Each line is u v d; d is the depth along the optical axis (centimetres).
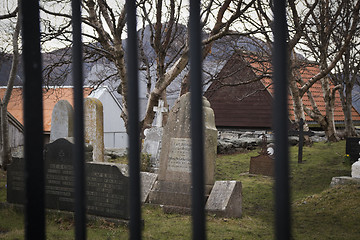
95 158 1499
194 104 145
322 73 2127
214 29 1667
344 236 766
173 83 3588
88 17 1695
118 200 798
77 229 165
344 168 1702
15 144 1778
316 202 1056
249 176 1595
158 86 1909
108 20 1720
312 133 1864
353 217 890
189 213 955
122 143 3133
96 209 825
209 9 1553
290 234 136
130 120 153
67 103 1355
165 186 1038
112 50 1711
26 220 144
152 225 823
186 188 1012
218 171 1722
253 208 1100
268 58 2084
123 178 795
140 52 2233
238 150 2317
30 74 145
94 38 1664
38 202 145
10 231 716
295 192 1342
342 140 2527
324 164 1806
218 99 3181
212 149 1034
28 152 144
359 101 4116
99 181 823
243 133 2930
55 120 1365
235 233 772
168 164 1061
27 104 144
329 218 905
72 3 161
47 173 886
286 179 137
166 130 1091
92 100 1509
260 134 2788
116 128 3105
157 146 1619
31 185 144
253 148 2403
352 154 1762
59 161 873
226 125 3128
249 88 2973
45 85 2105
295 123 2295
